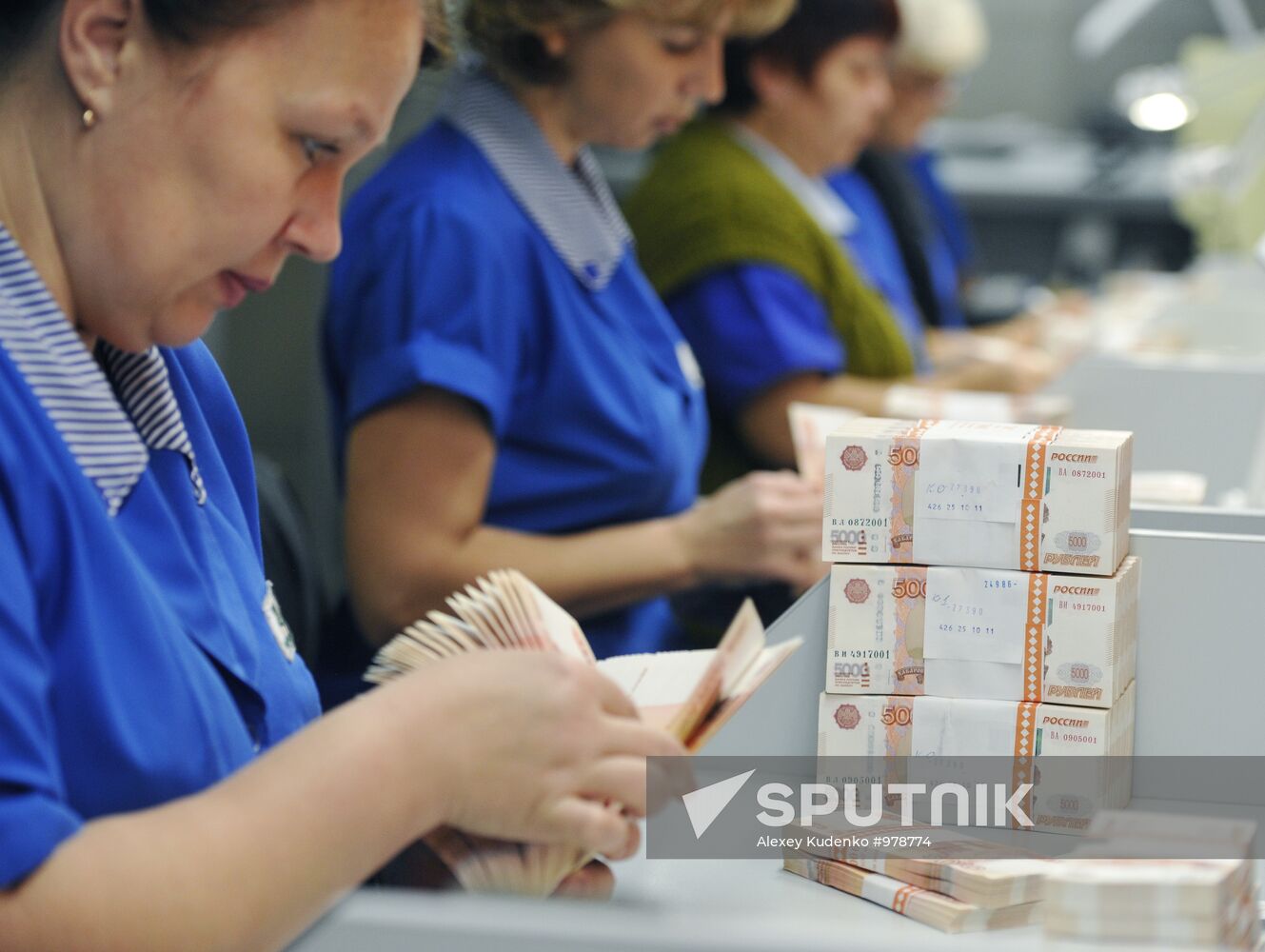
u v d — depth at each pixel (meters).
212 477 1.01
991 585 1.05
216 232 0.80
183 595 0.87
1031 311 4.67
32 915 0.67
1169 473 2.23
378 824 0.74
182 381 1.01
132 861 0.69
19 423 0.77
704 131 2.67
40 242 0.81
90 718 0.77
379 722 0.76
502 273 1.73
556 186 1.81
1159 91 4.09
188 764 0.81
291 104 0.78
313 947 0.72
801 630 1.11
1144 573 1.14
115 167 0.79
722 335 2.52
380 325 1.70
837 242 2.72
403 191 1.76
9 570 0.73
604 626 1.81
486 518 1.80
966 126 7.31
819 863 0.96
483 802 0.77
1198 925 0.76
